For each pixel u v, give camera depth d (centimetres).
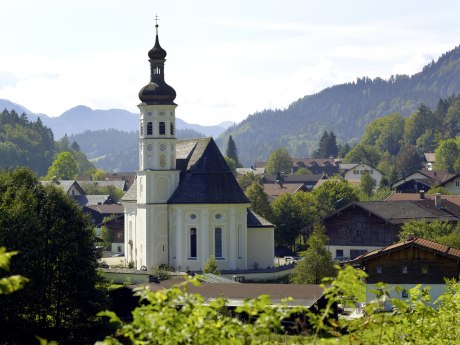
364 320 2978
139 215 14412
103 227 19312
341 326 3020
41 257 9181
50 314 9544
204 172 14200
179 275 12269
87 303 9519
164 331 2666
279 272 13788
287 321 7006
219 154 14438
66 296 9506
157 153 14175
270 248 14388
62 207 9888
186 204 13988
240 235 14088
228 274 13425
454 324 3725
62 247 9469
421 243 9269
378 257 9300
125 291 9900
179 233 14038
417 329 3516
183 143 15112
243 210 14112
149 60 14400
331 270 10856
